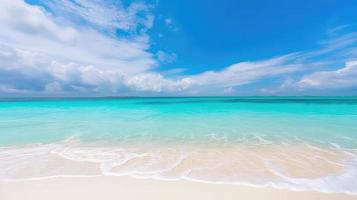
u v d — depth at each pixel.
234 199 2.70
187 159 4.41
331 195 2.75
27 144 5.83
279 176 3.42
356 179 3.27
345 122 9.61
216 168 3.83
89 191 2.92
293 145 5.58
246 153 4.87
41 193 2.86
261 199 2.68
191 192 2.88
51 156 4.64
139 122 10.17
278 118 11.37
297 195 2.76
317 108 17.28
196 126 8.87
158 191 2.92
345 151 4.95
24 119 11.34
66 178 3.37
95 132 7.60
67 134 7.24
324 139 6.23
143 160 4.34
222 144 5.77
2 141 6.18
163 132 7.57
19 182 3.21
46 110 17.72
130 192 2.89
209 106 22.23
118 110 17.81
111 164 4.08
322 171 3.64
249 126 8.75
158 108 20.25
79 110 17.84
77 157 4.56
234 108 19.00
